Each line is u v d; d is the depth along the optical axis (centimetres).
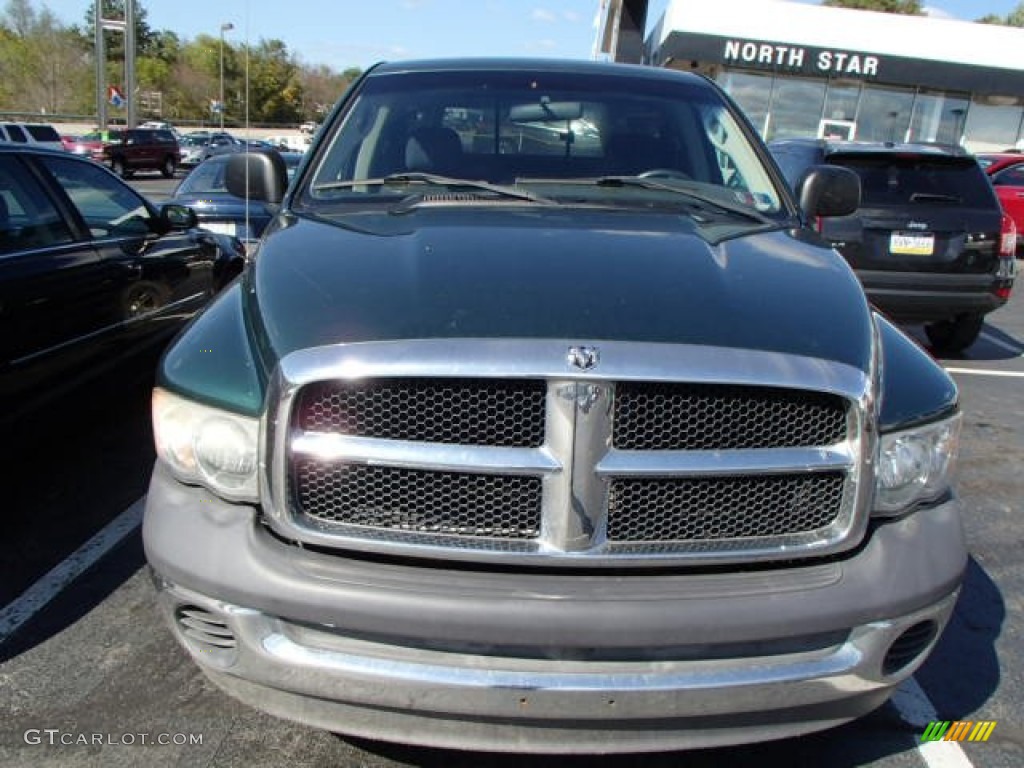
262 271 239
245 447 200
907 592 200
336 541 192
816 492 200
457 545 191
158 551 205
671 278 222
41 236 414
